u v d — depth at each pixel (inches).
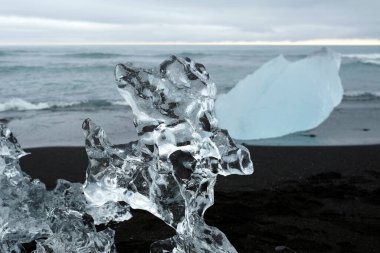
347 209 169.2
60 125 374.6
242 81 384.2
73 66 863.1
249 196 184.1
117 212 71.8
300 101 355.3
